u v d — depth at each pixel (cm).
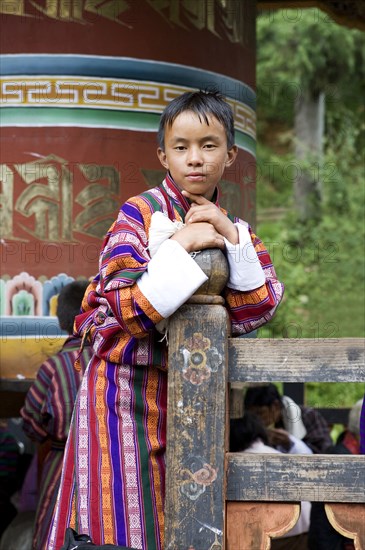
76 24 589
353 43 1733
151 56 601
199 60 620
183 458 269
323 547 461
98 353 304
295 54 1744
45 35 588
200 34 620
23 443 662
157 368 302
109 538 290
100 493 293
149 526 292
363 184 1694
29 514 567
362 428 363
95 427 299
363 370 270
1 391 573
